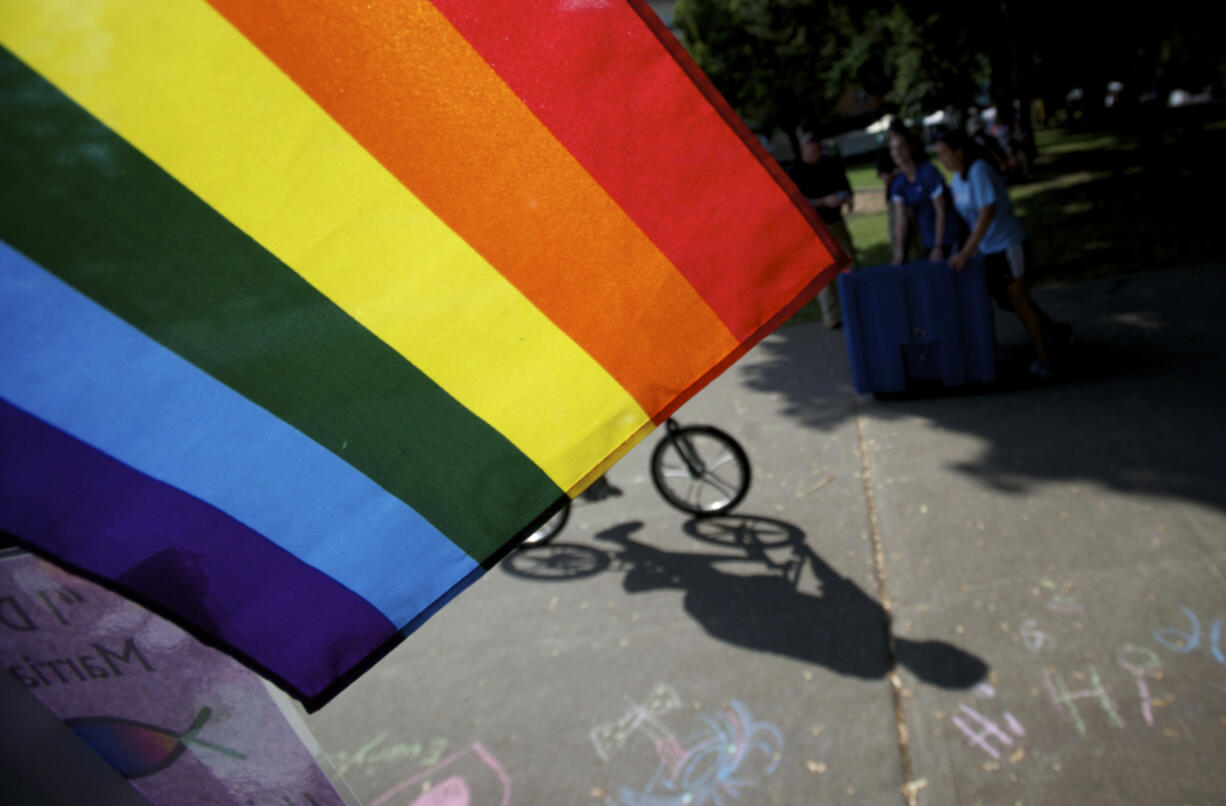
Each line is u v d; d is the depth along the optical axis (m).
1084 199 14.99
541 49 1.38
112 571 1.37
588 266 1.50
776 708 3.67
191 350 1.31
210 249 1.28
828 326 8.91
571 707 3.96
